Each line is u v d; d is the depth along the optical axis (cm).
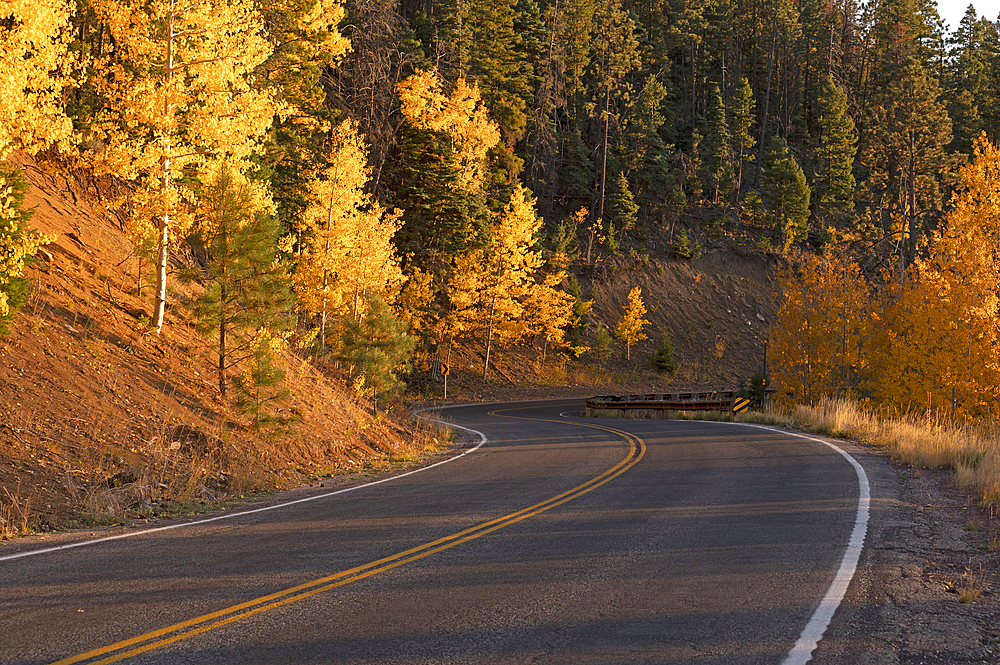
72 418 1039
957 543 698
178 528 790
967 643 436
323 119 3475
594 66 8294
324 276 2811
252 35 1541
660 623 466
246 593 531
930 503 910
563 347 6156
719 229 7794
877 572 588
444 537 736
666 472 1221
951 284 2547
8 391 1001
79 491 879
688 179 8050
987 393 2422
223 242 1377
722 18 9862
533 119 7056
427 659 401
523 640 433
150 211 1455
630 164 7600
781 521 796
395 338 2219
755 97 10044
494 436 2264
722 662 398
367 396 2230
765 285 7488
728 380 6353
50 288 1350
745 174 8850
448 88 5247
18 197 1064
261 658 401
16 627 449
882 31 10181
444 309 5344
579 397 5238
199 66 1445
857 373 3441
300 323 2925
